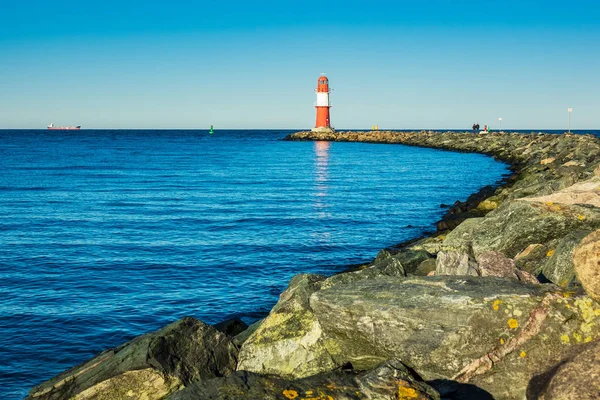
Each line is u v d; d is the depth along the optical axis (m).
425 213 29.81
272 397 5.88
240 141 156.00
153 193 38.69
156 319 13.52
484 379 6.20
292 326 7.83
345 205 32.81
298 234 23.97
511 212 12.44
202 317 13.70
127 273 17.61
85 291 15.68
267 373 7.51
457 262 8.79
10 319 13.34
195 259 19.47
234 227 25.58
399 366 6.15
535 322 6.30
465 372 6.28
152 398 7.50
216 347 8.23
